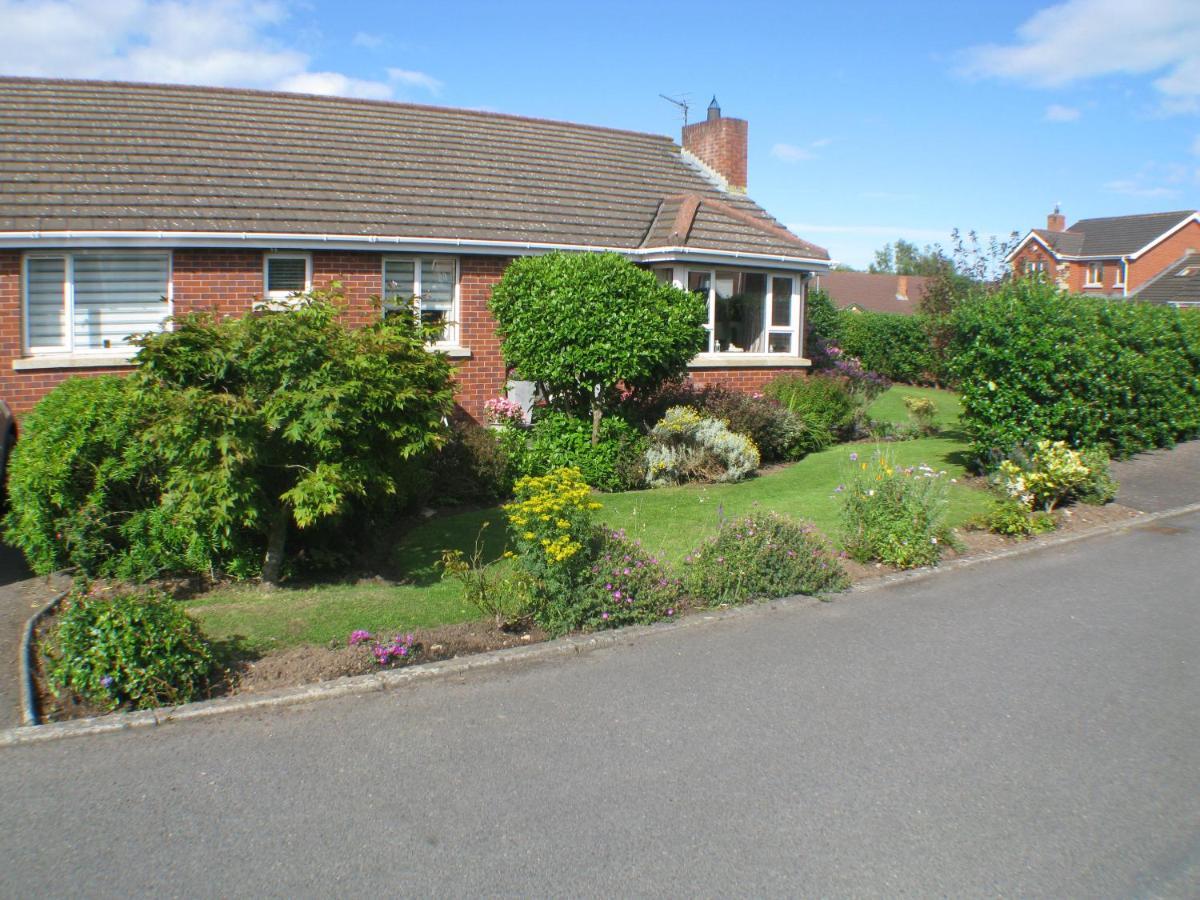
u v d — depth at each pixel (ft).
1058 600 26.84
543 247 51.19
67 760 16.44
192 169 47.55
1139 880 13.57
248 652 21.21
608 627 23.71
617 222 57.06
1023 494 36.17
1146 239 169.48
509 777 16.08
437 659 21.39
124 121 50.44
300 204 47.42
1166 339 52.70
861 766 16.76
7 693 19.10
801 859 13.89
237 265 44.93
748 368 58.18
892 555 29.78
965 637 23.61
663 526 34.09
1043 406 42.93
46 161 44.83
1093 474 38.99
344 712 18.57
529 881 13.19
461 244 48.70
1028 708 19.40
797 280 60.13
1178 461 48.70
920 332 92.27
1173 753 17.53
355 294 47.29
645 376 41.75
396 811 14.94
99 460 26.45
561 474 24.58
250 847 13.88
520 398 50.62
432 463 37.01
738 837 14.42
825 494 40.04
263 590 26.32
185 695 18.93
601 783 15.94
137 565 26.32
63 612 23.07
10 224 40.11
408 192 51.88
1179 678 21.16
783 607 25.76
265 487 25.85
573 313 39.60
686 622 24.23
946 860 13.97
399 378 25.95
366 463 25.90
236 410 23.35
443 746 17.20
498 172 58.03
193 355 24.00
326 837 14.16
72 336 42.55
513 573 24.62
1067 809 15.49
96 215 42.14
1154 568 30.37
